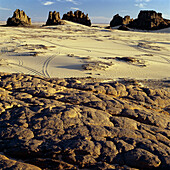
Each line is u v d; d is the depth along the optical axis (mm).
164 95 7945
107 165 3945
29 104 6047
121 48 44250
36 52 32656
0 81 7602
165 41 59875
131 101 7137
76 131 4836
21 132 4742
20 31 78250
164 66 26828
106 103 6492
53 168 3961
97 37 64812
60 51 35656
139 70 24203
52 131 4816
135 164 4051
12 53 32438
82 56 30953
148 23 106812
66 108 5801
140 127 5383
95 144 4438
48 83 7809
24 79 7977
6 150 4398
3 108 5707
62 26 107625
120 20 127312
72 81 8516
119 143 4512
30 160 4188
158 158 4148
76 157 4113
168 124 5855
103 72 22375
